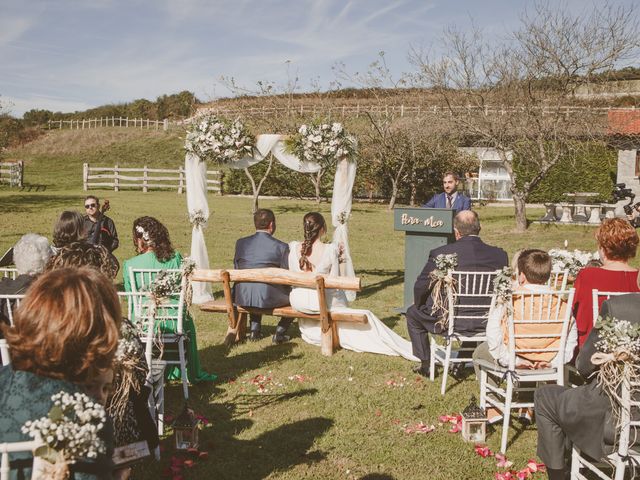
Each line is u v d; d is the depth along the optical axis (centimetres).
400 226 845
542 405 346
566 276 489
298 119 2366
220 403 508
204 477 379
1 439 177
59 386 185
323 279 625
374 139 2664
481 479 382
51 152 4603
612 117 1988
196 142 882
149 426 327
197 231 905
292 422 469
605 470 375
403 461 405
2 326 186
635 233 415
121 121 5653
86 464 177
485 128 1853
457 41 1839
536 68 1747
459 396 527
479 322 536
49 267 354
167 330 513
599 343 310
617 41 1691
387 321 823
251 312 680
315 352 661
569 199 2666
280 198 2945
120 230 1644
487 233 1786
